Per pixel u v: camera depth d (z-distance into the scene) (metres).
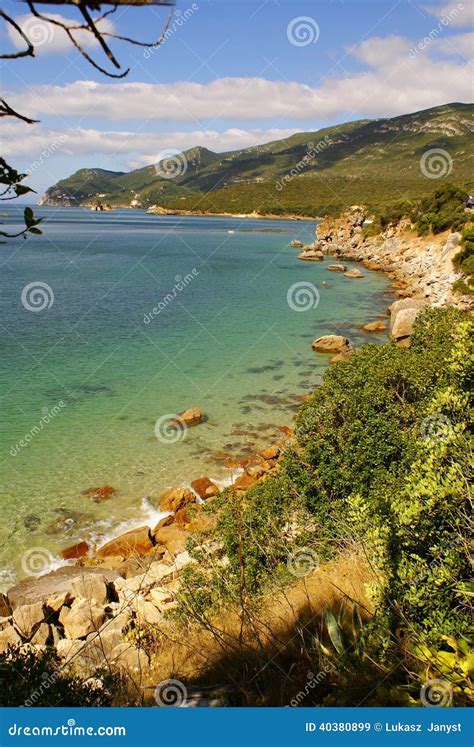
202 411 25.02
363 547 7.91
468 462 5.41
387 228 87.00
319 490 11.92
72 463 19.94
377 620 5.29
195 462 20.41
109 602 12.50
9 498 17.62
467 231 55.56
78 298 51.25
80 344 35.62
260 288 59.19
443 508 5.29
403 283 62.81
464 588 4.93
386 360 16.08
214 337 38.34
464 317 21.11
